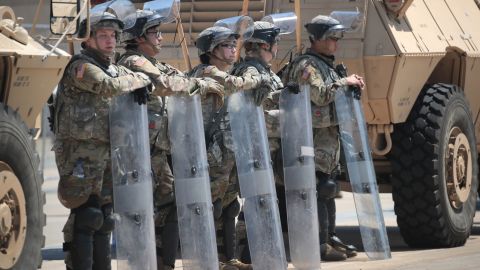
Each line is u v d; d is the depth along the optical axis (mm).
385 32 17125
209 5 18266
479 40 19766
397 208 18016
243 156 13953
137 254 12117
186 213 13016
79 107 12086
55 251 17750
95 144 12188
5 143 10953
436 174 17641
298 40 16719
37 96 11922
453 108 18141
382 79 17172
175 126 13039
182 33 15930
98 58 12312
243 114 13992
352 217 23969
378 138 17766
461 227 18438
